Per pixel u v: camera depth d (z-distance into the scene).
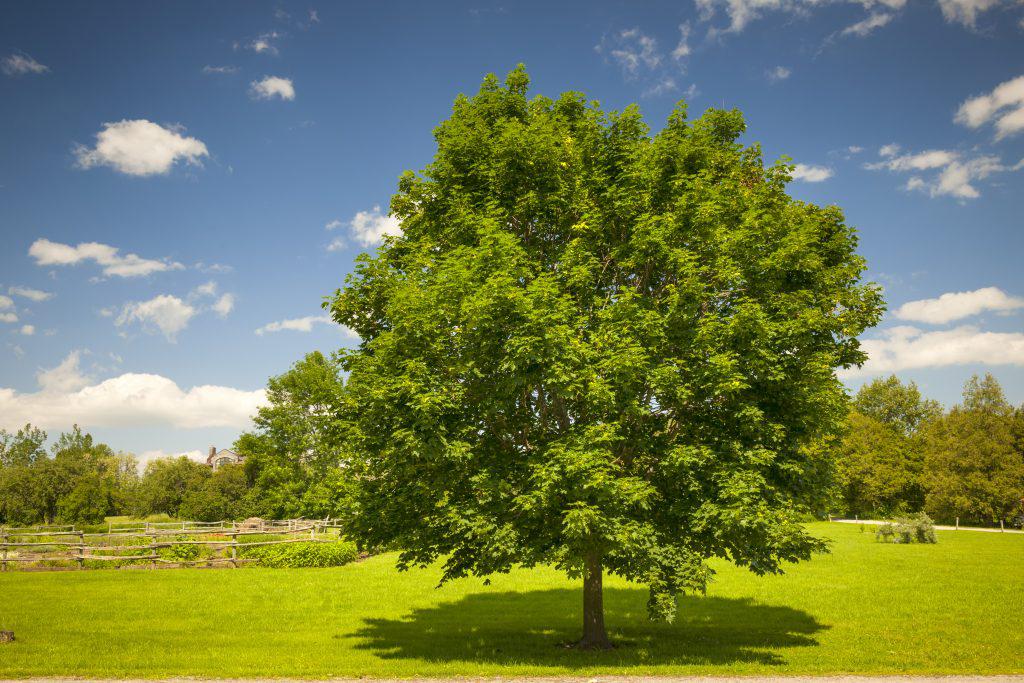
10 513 66.38
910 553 35.56
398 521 13.66
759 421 12.91
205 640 15.63
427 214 15.98
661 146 15.18
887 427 78.31
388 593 24.02
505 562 12.71
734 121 16.98
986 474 57.84
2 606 20.08
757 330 12.45
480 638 16.39
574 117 17.06
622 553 12.08
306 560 32.28
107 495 70.25
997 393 64.31
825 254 15.72
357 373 14.30
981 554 34.81
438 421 12.29
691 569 12.47
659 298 14.57
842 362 15.05
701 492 12.81
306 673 12.09
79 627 16.92
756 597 22.69
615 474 13.02
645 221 13.98
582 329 13.62
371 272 15.57
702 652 14.30
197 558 33.00
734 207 14.45
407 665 12.87
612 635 16.78
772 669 12.39
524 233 15.69
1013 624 17.28
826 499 14.30
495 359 12.63
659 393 13.05
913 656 13.55
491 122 16.69
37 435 112.25
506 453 13.41
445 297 12.74
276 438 52.41
